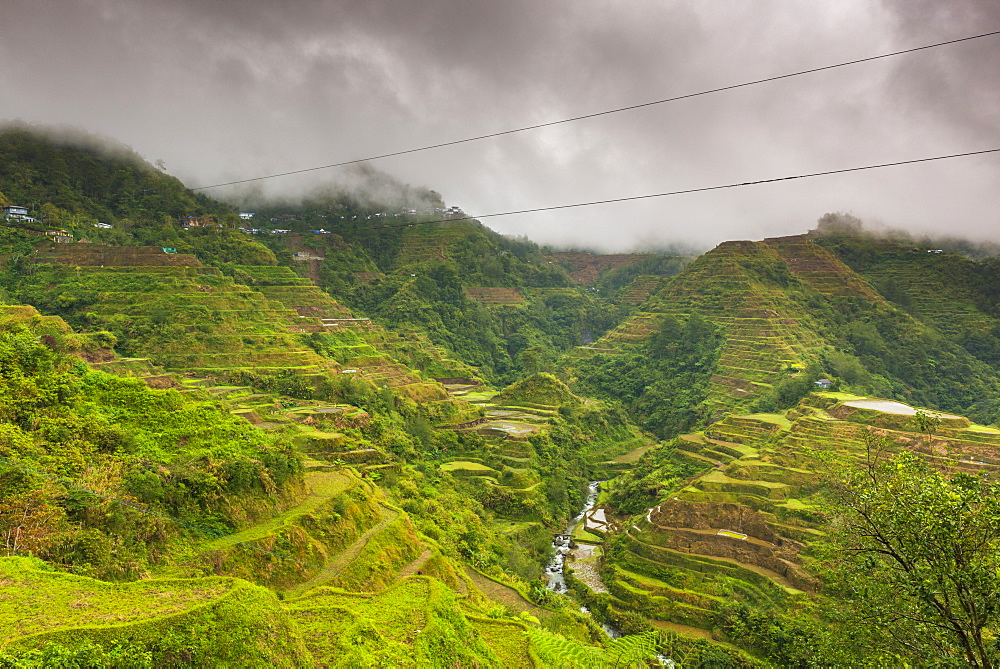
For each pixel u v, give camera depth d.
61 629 22.31
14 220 129.88
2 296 99.81
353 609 35.25
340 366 116.12
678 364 155.38
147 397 49.47
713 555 72.38
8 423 37.88
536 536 86.12
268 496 47.22
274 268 153.62
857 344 155.50
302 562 43.81
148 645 22.98
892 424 83.19
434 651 35.03
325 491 53.88
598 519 95.88
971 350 158.50
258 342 108.44
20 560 28.27
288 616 28.25
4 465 33.88
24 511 32.12
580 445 122.69
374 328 157.62
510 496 92.31
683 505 77.88
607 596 70.44
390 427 98.38
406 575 49.91
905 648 22.27
